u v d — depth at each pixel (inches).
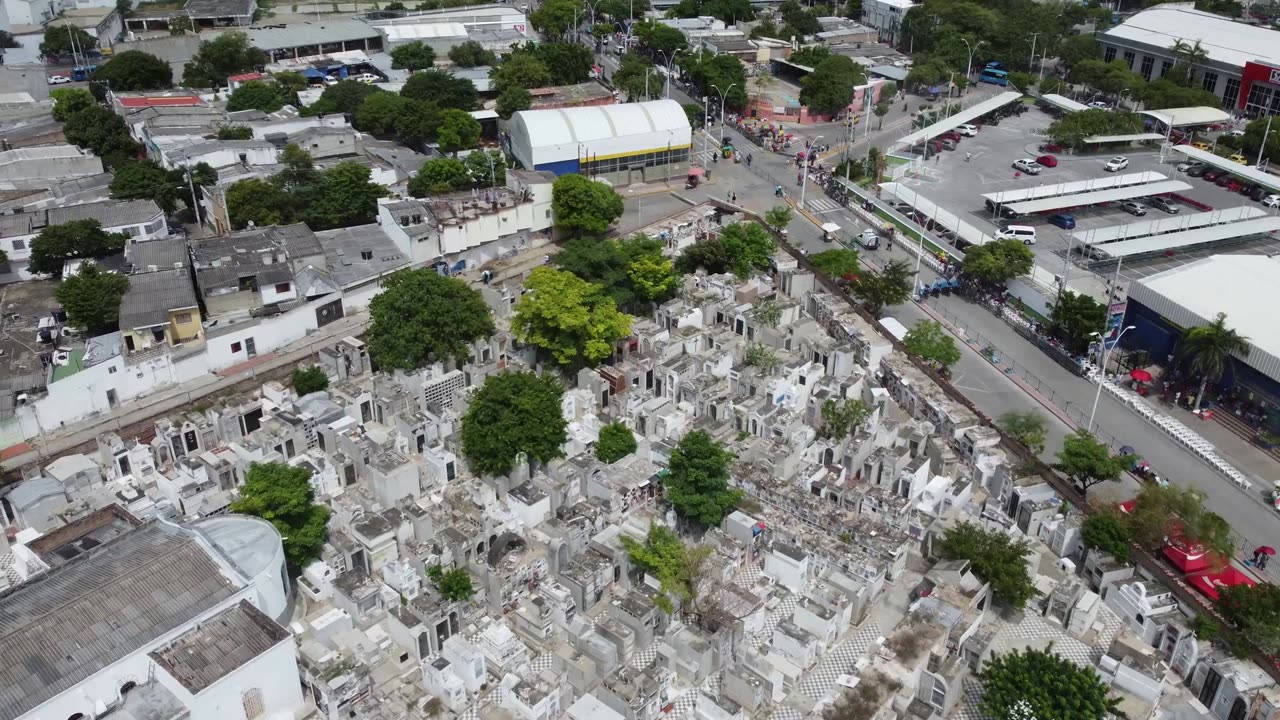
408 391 5383.9
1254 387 5620.1
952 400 5472.4
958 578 4060.0
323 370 5634.8
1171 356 6171.3
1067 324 6195.9
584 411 5413.4
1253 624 3690.9
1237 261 6609.3
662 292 6417.3
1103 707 3213.6
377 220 7480.3
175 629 3361.2
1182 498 4355.3
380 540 4170.8
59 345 5521.7
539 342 5654.5
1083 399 5797.2
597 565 4089.6
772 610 4097.0
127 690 3265.3
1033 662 3398.1
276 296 6043.3
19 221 6786.4
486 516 4345.5
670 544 4060.0
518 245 7431.1
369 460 4729.3
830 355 5772.6
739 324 6259.8
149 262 6264.8
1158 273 6771.7
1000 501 4800.7
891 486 4781.0
